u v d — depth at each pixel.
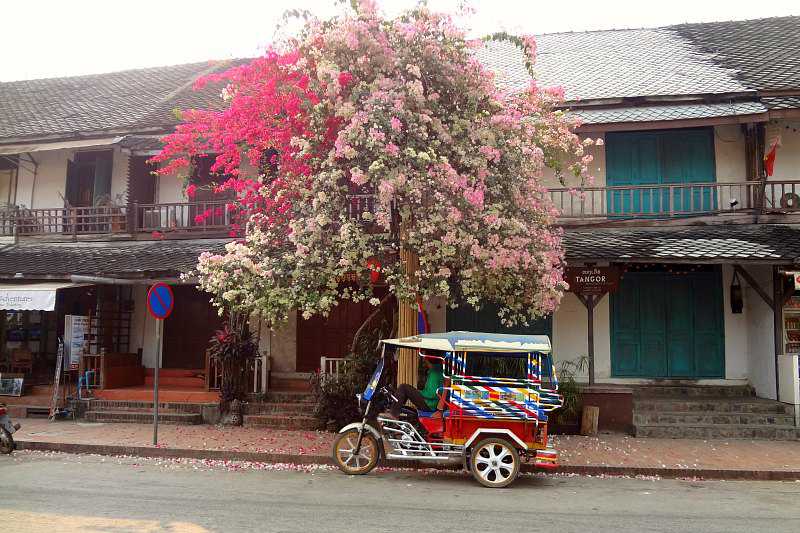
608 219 13.94
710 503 7.32
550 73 16.12
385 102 8.66
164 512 6.42
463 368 8.41
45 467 9.11
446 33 9.44
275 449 10.29
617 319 13.95
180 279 13.04
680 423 12.08
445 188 8.69
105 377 14.29
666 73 15.21
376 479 8.47
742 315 13.73
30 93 20.12
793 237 12.38
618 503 7.23
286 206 9.69
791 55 15.33
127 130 15.62
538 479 8.72
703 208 14.00
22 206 16.59
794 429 11.55
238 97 10.17
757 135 13.42
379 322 14.30
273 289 9.05
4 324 16.30
